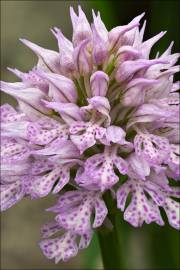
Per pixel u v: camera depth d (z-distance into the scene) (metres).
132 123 0.13
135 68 0.13
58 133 0.13
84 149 0.12
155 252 0.19
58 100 0.13
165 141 0.13
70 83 0.13
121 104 0.13
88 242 0.12
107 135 0.12
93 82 0.12
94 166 0.12
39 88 0.14
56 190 0.12
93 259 0.19
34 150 0.13
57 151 0.13
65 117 0.13
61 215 0.12
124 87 0.13
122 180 0.14
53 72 0.13
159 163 0.12
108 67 0.13
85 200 0.13
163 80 0.13
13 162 0.13
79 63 0.13
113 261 0.15
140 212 0.12
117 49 0.13
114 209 0.14
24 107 0.14
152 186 0.13
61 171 0.13
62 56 0.13
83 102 0.13
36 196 0.12
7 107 0.15
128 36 0.13
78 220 0.12
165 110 0.13
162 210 0.19
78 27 0.13
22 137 0.13
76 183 0.13
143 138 0.13
